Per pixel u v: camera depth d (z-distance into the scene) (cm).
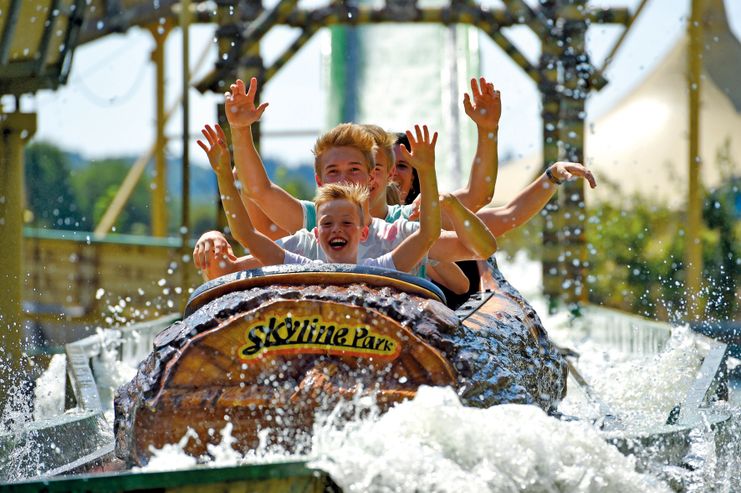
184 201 3000
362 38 6000
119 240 3547
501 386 930
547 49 3241
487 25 3353
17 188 2084
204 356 893
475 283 1381
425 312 922
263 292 915
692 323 2116
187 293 3003
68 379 1507
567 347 1894
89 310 3538
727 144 5625
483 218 1325
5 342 1905
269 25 2962
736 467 1120
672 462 979
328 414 866
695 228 4084
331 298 904
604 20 3259
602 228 5053
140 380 924
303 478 762
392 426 802
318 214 1034
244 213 1085
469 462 790
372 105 5534
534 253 4912
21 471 998
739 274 4831
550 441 816
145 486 738
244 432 872
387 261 1032
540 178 1321
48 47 2202
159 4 4138
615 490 814
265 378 889
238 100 1210
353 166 1164
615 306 4728
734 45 6384
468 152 5112
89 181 13162
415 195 1563
